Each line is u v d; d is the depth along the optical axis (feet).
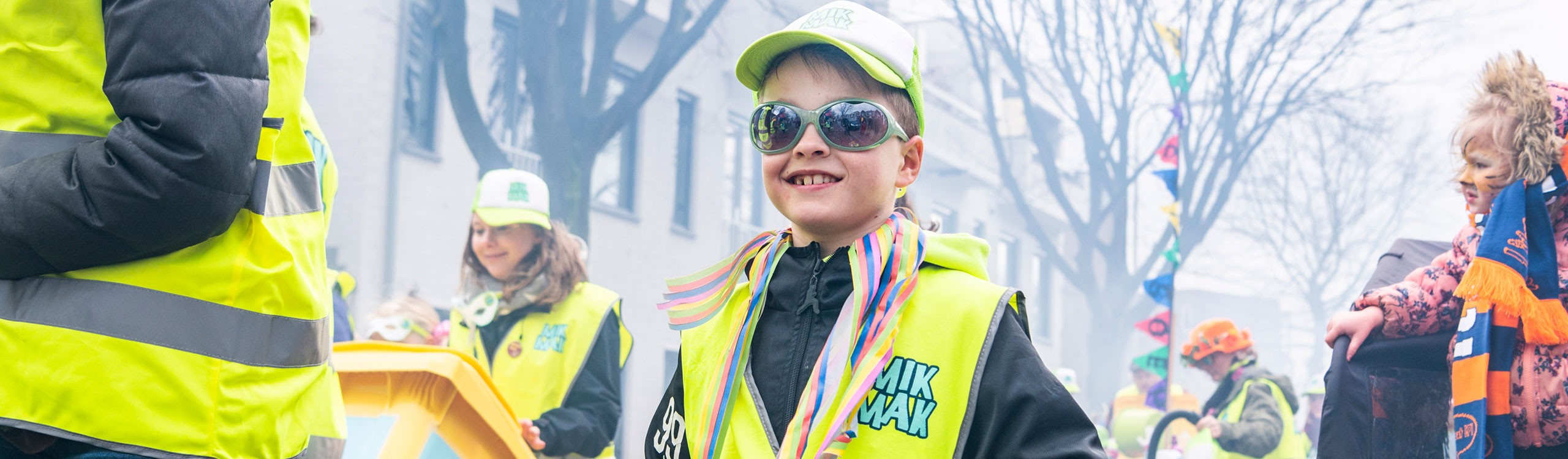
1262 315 67.62
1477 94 9.41
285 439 5.93
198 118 5.04
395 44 39.17
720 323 5.79
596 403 14.02
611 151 45.73
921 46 62.28
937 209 66.80
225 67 5.23
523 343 14.44
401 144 39.09
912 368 5.16
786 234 5.73
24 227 5.06
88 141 5.39
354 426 8.42
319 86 39.27
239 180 5.29
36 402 5.22
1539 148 8.91
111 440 5.25
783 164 5.39
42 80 5.37
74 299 5.27
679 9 40.88
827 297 5.36
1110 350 60.90
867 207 5.33
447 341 15.48
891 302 5.16
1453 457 10.14
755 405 5.32
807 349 5.31
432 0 40.40
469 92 38.27
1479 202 9.53
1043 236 62.90
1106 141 59.41
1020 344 5.11
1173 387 30.73
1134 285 60.64
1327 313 66.28
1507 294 8.74
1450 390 9.89
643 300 46.29
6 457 5.37
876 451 5.07
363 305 37.73
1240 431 19.48
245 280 5.60
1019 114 63.82
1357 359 9.96
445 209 40.27
